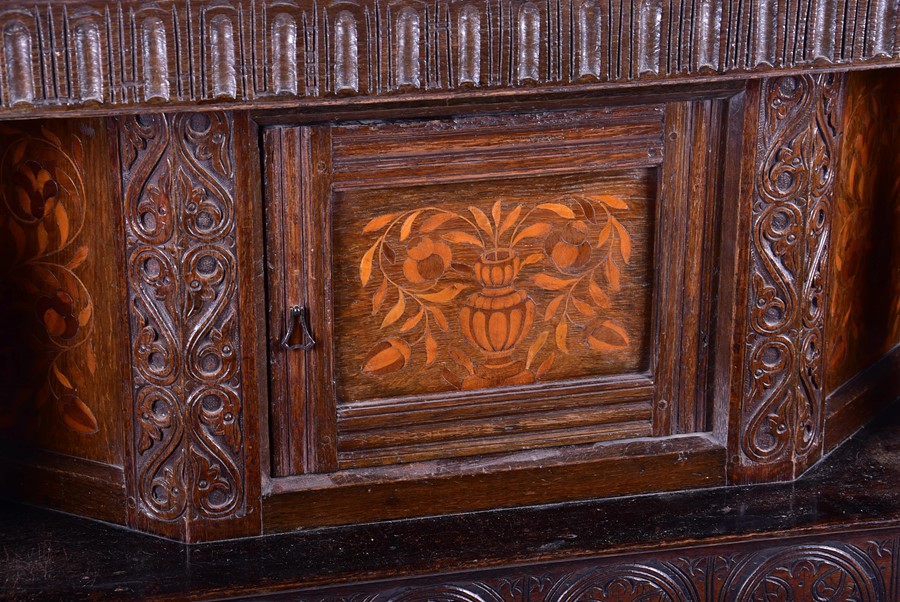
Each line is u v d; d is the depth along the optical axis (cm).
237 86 207
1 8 194
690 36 220
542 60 216
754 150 237
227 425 234
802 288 248
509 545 241
